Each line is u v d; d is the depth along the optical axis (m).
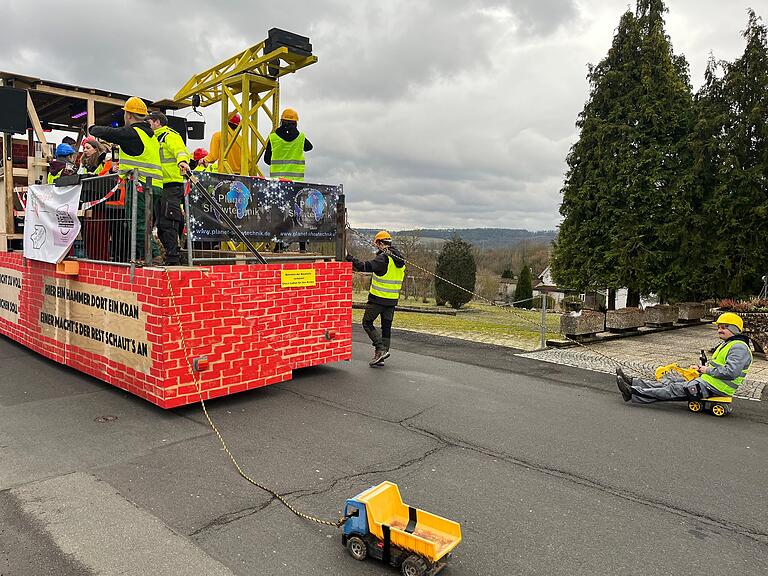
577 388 7.81
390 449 5.10
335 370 8.24
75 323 6.98
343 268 7.84
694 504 4.20
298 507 3.89
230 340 6.26
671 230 14.94
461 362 9.34
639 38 15.78
